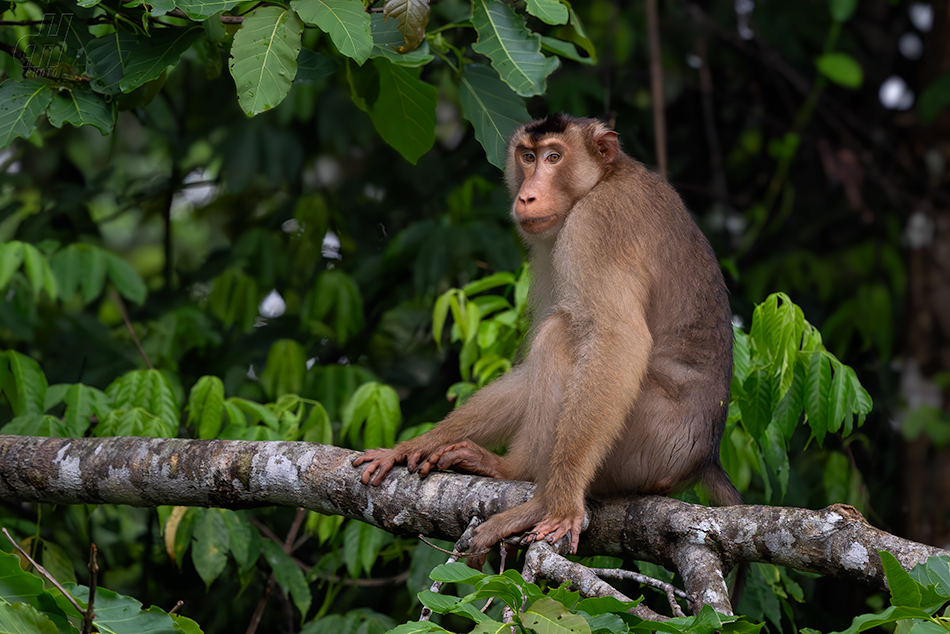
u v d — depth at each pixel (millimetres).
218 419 10086
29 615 5164
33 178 17812
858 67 14367
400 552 11141
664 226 8930
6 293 12734
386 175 16094
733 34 16875
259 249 14664
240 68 7312
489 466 8586
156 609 5598
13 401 9984
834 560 6312
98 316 16750
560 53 9359
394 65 9000
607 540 7527
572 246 8578
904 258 15633
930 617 4770
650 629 5227
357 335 15016
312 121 17125
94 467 8367
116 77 8023
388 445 10344
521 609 5113
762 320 9383
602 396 7852
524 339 9945
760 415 9359
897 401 14594
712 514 6934
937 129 15883
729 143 17609
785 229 16594
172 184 16688
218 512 10031
